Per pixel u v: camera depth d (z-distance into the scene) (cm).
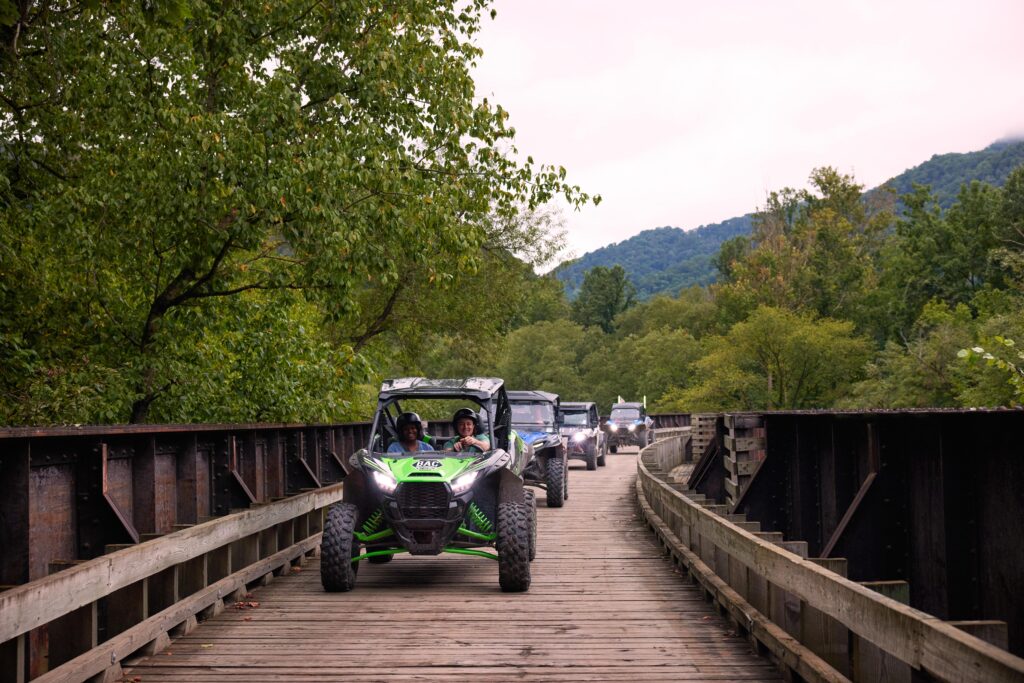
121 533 795
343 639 740
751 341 7075
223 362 1659
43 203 1397
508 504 977
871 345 7275
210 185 1458
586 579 1046
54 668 609
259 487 1345
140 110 1417
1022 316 4697
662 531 1296
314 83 1608
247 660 671
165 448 985
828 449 943
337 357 1688
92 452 799
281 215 1478
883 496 759
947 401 5225
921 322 6294
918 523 725
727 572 882
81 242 1398
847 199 10550
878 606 441
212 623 808
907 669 488
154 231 1519
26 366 1323
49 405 1312
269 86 1462
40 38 1373
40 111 1432
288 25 1608
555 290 4300
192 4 1412
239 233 1520
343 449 1956
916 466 731
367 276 1574
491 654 686
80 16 1390
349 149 1476
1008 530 614
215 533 858
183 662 667
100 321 1559
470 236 1638
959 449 671
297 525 1274
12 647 525
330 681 611
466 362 3869
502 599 921
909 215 8412
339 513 973
